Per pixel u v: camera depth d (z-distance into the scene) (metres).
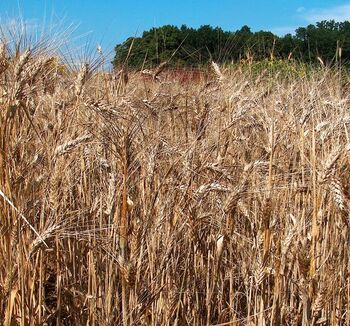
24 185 1.80
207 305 1.90
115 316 1.80
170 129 2.31
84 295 1.88
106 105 1.79
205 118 2.33
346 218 1.73
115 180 1.79
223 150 2.21
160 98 2.70
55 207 1.76
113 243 1.71
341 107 2.39
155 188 1.87
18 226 1.66
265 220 1.76
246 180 1.84
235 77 3.30
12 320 1.70
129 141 1.62
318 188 1.76
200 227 1.93
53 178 1.77
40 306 1.78
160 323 1.79
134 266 1.60
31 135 2.02
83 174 2.09
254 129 2.50
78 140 1.82
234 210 1.85
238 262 2.03
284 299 1.88
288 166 2.12
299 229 1.86
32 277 1.79
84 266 2.06
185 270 1.85
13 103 1.73
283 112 2.40
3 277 1.72
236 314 1.97
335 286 1.93
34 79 1.84
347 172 1.85
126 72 2.50
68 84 2.26
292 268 1.94
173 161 1.92
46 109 2.24
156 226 1.75
